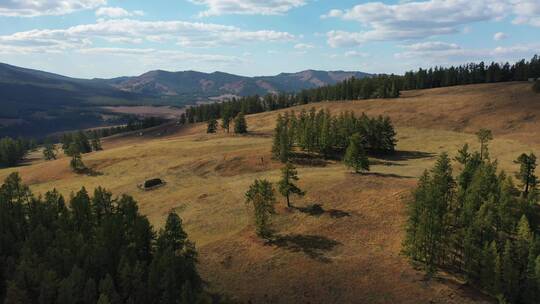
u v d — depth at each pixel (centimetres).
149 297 4747
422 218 5366
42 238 5762
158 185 10462
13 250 5716
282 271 5806
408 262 5678
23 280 4734
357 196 7856
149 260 5812
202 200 8869
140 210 8875
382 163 10662
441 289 5088
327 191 8238
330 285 5388
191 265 5356
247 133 16888
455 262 5644
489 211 5319
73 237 5584
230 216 7838
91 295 4622
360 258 5891
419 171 9419
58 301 4497
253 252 6394
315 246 6344
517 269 4859
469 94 18450
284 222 7269
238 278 5769
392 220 6794
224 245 6706
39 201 7156
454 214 6112
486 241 5056
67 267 5122
